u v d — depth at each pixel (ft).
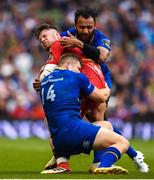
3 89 185.37
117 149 68.03
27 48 205.36
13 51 204.23
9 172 74.84
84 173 70.18
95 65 74.69
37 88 74.95
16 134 171.73
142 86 184.85
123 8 223.71
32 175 67.15
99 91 71.41
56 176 65.51
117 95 181.78
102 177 64.03
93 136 68.28
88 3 230.27
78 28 74.33
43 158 105.91
